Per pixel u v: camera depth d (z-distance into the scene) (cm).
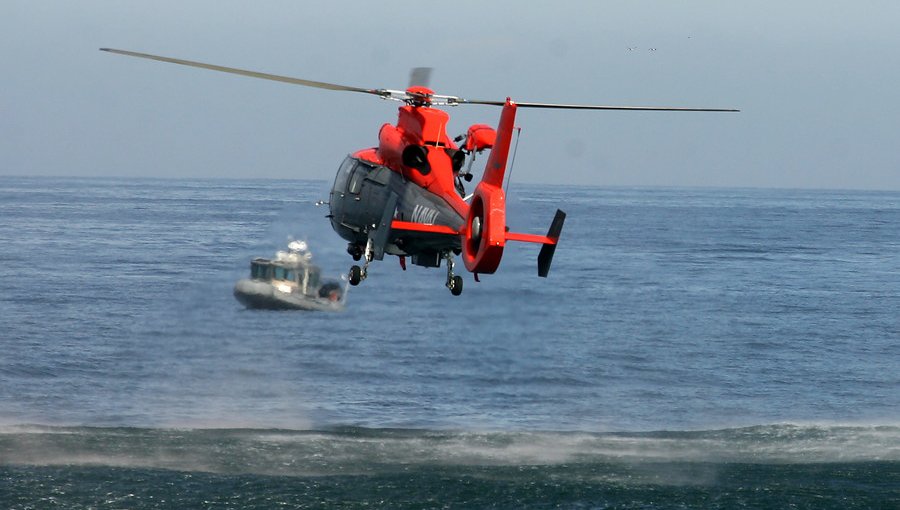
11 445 10906
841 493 9988
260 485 9900
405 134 9662
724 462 11012
